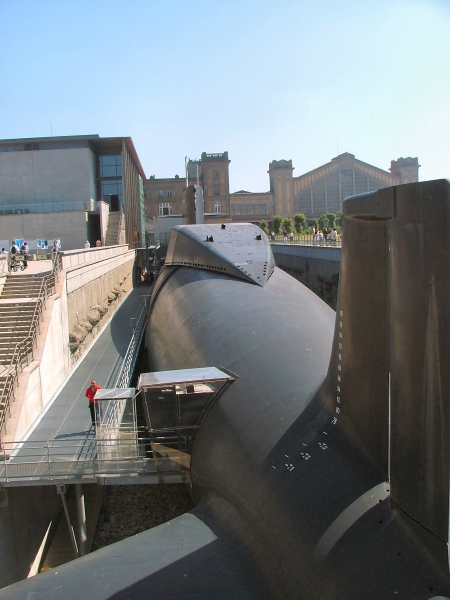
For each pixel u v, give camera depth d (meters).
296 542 5.62
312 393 7.49
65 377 16.83
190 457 9.10
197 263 15.80
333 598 4.89
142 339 20.86
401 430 4.67
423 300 4.14
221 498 7.46
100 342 21.20
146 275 42.09
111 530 12.42
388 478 5.46
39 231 35.44
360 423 5.88
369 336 5.44
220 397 8.70
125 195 40.78
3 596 5.59
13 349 14.52
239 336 9.96
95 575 5.84
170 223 47.25
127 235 41.28
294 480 6.24
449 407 3.98
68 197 38.38
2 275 18.08
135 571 5.88
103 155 42.09
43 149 38.62
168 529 6.90
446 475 4.13
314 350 8.85
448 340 3.90
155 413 9.06
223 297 12.34
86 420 13.20
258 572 5.90
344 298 5.79
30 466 10.26
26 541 11.36
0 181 38.06
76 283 20.42
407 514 4.77
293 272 33.28
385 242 4.88
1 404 12.27
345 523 5.31
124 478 9.84
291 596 5.35
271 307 10.92
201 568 5.92
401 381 4.56
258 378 8.43
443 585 4.26
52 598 5.48
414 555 4.59
